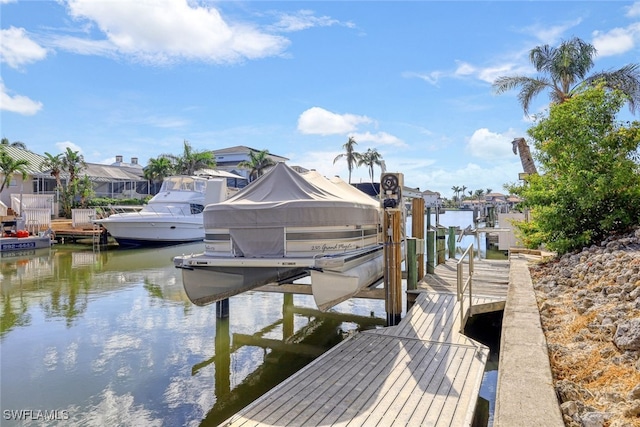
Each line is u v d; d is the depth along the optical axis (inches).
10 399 202.5
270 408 148.2
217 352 271.7
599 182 322.7
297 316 354.9
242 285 304.0
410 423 137.6
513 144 838.5
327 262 245.0
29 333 303.6
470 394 157.1
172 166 1640.0
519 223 420.2
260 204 272.4
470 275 269.9
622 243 293.6
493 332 304.8
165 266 634.8
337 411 145.9
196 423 183.3
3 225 928.9
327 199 281.7
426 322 243.1
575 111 354.6
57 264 656.4
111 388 216.1
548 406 111.2
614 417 111.6
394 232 267.3
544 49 826.2
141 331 310.8
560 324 195.3
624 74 749.9
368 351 201.5
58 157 1249.4
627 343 146.2
